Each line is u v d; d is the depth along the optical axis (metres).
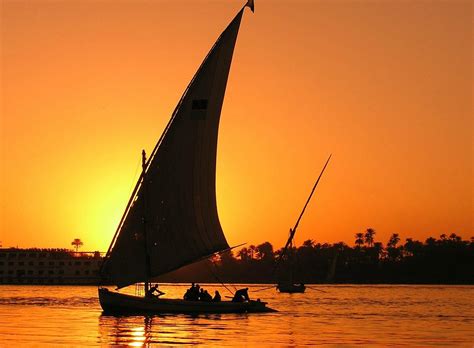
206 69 91.25
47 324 78.69
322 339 65.62
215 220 93.19
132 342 62.03
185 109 91.69
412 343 63.38
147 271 89.81
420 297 175.12
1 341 62.38
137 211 90.31
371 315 99.06
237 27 90.75
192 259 91.69
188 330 71.50
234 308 92.88
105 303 89.06
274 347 59.75
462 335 70.31
